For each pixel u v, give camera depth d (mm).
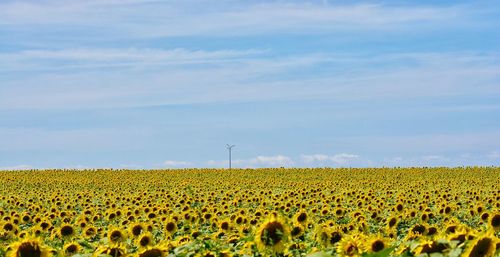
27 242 10109
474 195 37438
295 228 14633
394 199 38281
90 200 39312
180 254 10367
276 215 9969
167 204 29812
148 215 25594
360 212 23734
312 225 19766
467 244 7730
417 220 25938
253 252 10398
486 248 7574
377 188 52281
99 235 21297
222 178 74500
